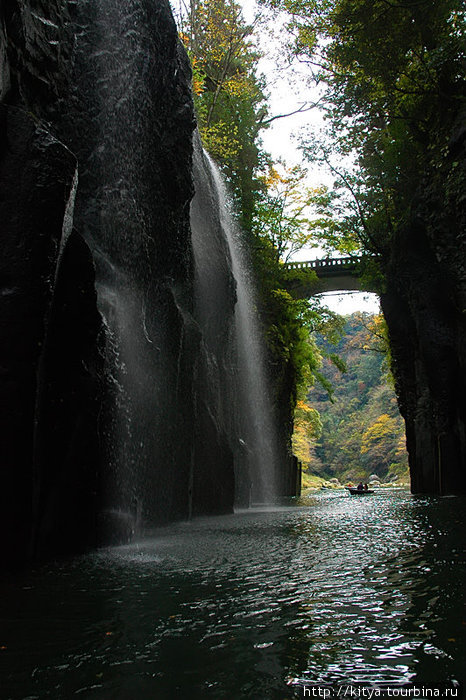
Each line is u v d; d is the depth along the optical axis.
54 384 8.66
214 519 15.63
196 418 17.78
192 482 15.90
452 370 25.81
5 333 7.54
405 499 24.94
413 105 29.38
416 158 29.73
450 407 26.12
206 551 8.90
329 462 102.44
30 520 7.63
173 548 9.29
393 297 32.47
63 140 12.40
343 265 44.25
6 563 7.31
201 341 17.75
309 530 12.09
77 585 6.32
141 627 4.68
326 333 44.97
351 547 9.27
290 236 41.16
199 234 21.00
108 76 13.84
